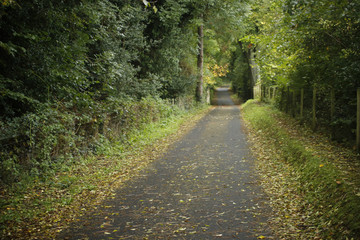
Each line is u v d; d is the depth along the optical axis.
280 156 8.39
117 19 14.24
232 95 58.97
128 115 12.47
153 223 4.74
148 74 19.33
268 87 24.91
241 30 25.88
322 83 9.87
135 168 8.30
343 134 8.38
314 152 7.18
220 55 47.56
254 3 23.86
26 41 7.58
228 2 21.77
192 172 7.66
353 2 6.94
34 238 4.28
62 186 6.55
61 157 7.87
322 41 8.91
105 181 7.09
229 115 22.00
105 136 10.67
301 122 11.85
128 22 15.54
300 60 10.62
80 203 5.70
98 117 10.13
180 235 4.31
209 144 11.25
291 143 8.57
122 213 5.18
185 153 9.95
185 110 24.36
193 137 13.05
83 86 9.97
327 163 6.16
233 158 8.91
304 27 8.55
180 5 18.61
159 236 4.30
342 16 7.07
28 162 6.85
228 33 26.72
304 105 12.55
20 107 7.79
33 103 7.69
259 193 5.90
